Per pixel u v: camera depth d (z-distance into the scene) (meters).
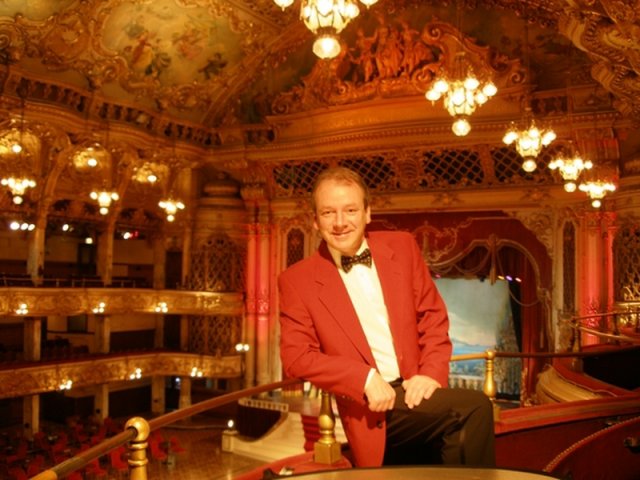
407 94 19.25
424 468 2.08
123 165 21.86
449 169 20.39
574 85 17.28
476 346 22.44
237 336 24.22
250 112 22.75
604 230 18.09
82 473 16.97
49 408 25.84
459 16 18.53
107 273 23.12
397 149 19.81
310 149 21.19
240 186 24.73
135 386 27.20
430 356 2.85
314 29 6.91
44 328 27.08
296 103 21.39
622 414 5.59
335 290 2.93
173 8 18.39
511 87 17.83
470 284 22.72
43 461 17.98
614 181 17.55
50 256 27.00
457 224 20.50
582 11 9.59
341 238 2.85
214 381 26.70
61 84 18.11
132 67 19.53
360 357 2.86
